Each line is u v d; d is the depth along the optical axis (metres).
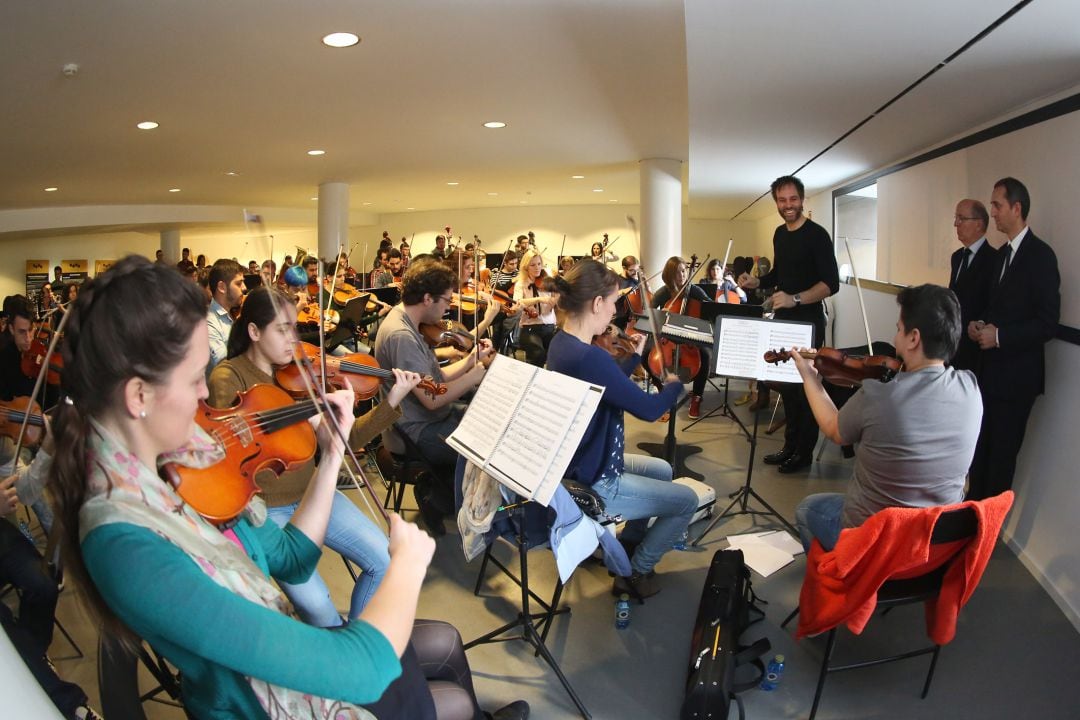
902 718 1.93
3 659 0.65
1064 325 2.58
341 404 1.18
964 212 2.98
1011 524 2.90
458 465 2.22
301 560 1.06
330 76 3.93
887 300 5.21
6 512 1.70
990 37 2.25
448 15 3.01
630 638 2.29
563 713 1.95
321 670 0.74
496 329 5.85
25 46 3.19
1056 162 2.71
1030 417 2.78
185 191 9.59
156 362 0.72
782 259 4.04
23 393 3.10
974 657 2.19
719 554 2.33
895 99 3.13
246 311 1.83
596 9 2.95
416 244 15.45
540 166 7.88
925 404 1.89
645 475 2.59
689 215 12.30
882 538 1.71
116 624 0.76
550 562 2.77
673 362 4.46
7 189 7.86
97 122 4.86
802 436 3.79
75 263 13.81
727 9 2.10
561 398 1.72
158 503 0.74
